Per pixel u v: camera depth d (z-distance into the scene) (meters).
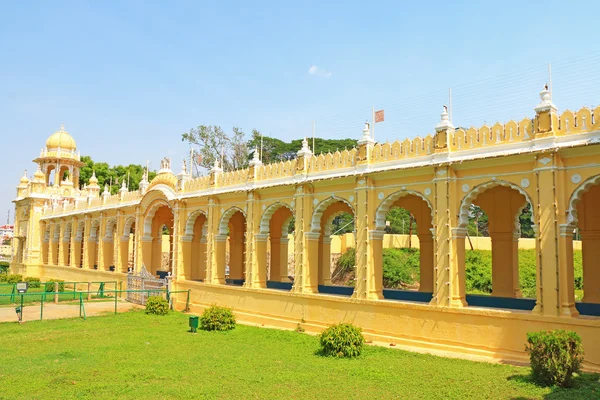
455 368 8.66
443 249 10.38
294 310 13.64
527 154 9.20
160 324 14.46
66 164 34.62
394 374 8.38
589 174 8.62
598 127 8.47
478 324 9.73
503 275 12.66
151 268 21.91
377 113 12.30
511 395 6.99
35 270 32.16
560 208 8.82
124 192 23.34
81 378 8.34
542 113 9.12
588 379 7.62
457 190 10.40
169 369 8.95
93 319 15.46
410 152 11.24
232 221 20.20
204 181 17.77
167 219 23.00
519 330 9.15
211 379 8.22
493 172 9.86
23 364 9.37
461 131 10.37
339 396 7.22
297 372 8.65
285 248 17.91
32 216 32.50
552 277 8.78
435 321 10.39
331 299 12.59
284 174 14.44
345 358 9.73
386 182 11.77
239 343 11.49
